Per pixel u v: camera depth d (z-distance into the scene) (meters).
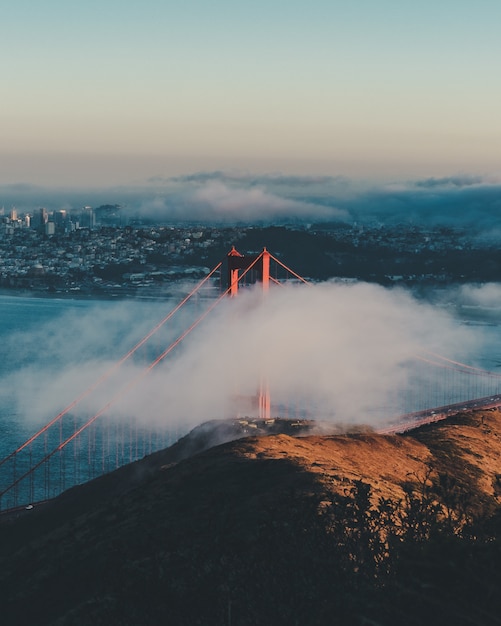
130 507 94.12
